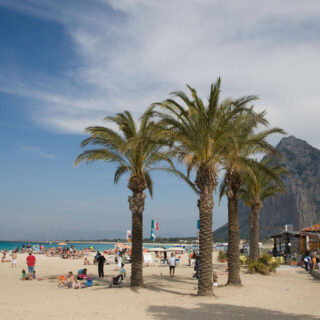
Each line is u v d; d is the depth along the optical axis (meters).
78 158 17.53
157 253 50.41
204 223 14.94
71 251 52.44
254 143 17.70
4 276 24.95
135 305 12.44
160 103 16.05
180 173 18.12
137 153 17.39
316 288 17.75
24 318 10.16
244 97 15.40
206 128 15.06
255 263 24.67
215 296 14.38
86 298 14.12
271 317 10.48
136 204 17.36
